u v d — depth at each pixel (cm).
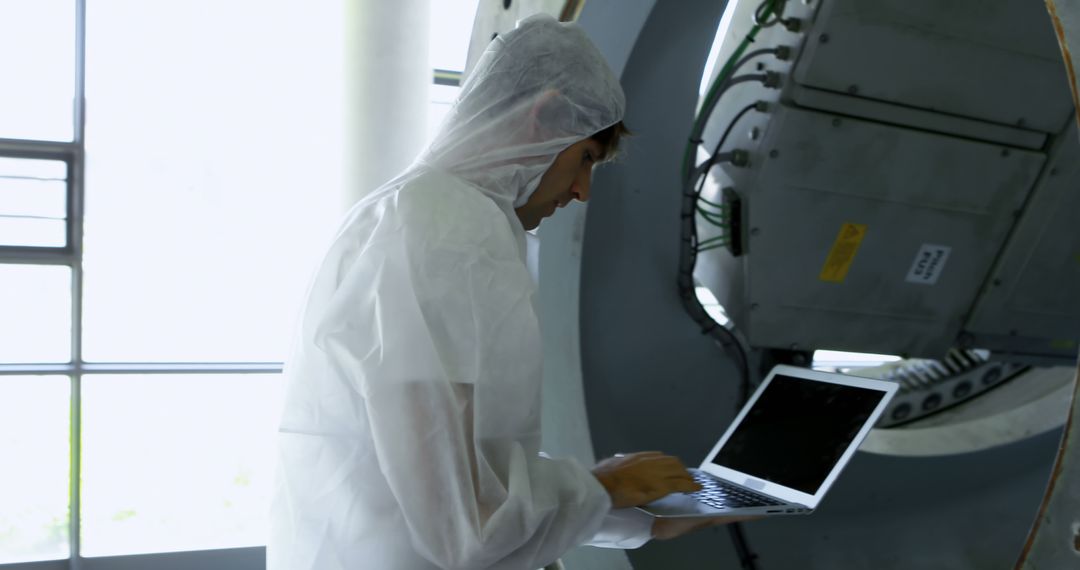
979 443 209
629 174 161
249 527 487
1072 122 174
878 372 267
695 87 162
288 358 99
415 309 82
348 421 88
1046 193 180
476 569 82
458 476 81
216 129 481
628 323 168
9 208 355
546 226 157
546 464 90
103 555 348
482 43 176
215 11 468
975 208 179
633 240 165
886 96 163
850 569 190
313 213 496
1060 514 71
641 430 172
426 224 85
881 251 179
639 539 107
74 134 360
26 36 360
